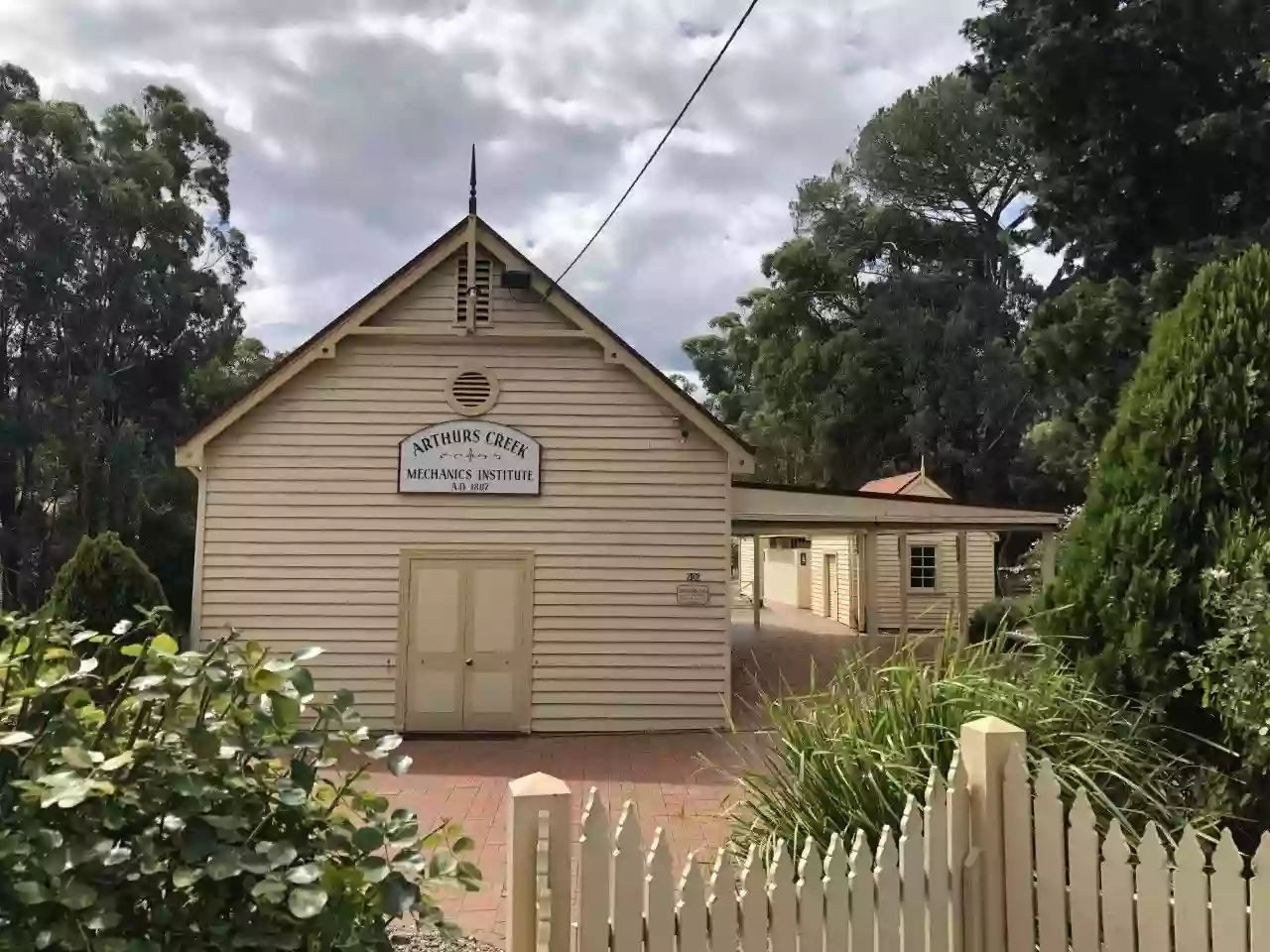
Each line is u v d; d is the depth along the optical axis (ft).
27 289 107.04
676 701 42.42
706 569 42.88
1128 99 63.77
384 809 9.74
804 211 158.20
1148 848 11.45
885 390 133.49
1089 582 16.63
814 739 15.33
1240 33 61.77
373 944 8.86
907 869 11.42
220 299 124.47
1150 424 16.57
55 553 100.01
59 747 8.55
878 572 88.74
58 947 7.82
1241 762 14.40
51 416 105.70
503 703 42.04
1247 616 14.19
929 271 144.66
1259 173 60.59
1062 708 15.30
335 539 42.22
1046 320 66.39
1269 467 15.43
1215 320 16.33
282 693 9.31
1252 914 11.03
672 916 10.34
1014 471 127.85
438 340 42.73
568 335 42.60
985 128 138.92
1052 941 11.60
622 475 42.93
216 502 41.98
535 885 10.15
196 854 8.25
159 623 10.64
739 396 201.77
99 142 123.24
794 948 10.77
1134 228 65.98
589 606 42.57
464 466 42.60
